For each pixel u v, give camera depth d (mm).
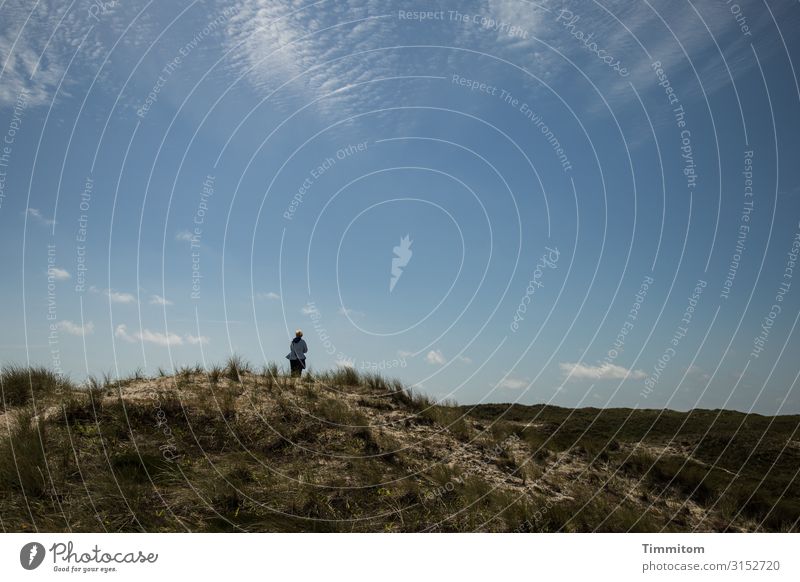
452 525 8484
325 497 8711
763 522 10664
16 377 10953
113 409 9898
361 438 10609
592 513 9641
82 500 7785
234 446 9672
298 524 8039
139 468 8625
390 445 10578
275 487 8766
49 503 7641
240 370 12859
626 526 9367
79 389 11070
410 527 8305
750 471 13641
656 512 10641
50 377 11344
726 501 11422
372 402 12547
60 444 8773
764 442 15500
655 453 13938
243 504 8266
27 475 7930
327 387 12961
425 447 10992
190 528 7633
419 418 12273
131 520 7562
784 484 12617
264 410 10828
